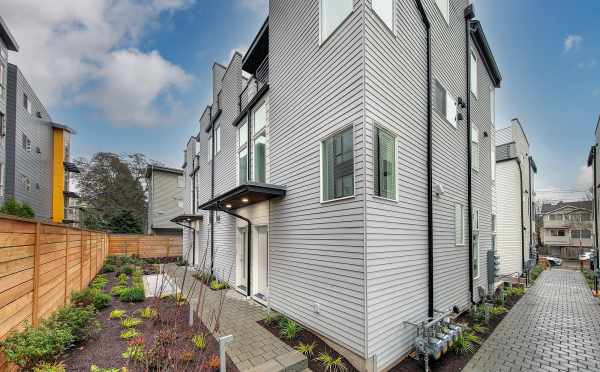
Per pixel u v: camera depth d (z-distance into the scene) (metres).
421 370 3.84
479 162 8.13
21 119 13.57
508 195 13.10
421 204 5.03
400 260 4.34
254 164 7.45
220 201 6.68
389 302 4.01
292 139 5.52
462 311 6.21
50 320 3.54
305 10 5.30
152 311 5.20
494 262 7.86
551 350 4.50
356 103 4.00
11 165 12.60
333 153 4.47
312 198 4.82
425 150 5.25
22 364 2.58
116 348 3.73
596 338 5.03
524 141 15.17
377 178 4.03
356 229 3.84
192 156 15.86
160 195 21.92
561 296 8.46
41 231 3.51
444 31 6.31
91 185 25.45
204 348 3.85
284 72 5.92
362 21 3.99
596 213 14.31
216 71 11.23
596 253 14.34
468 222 6.82
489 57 8.73
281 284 5.57
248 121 7.66
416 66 5.14
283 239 5.61
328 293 4.29
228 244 8.96
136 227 22.88
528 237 15.46
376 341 3.70
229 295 7.27
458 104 6.78
